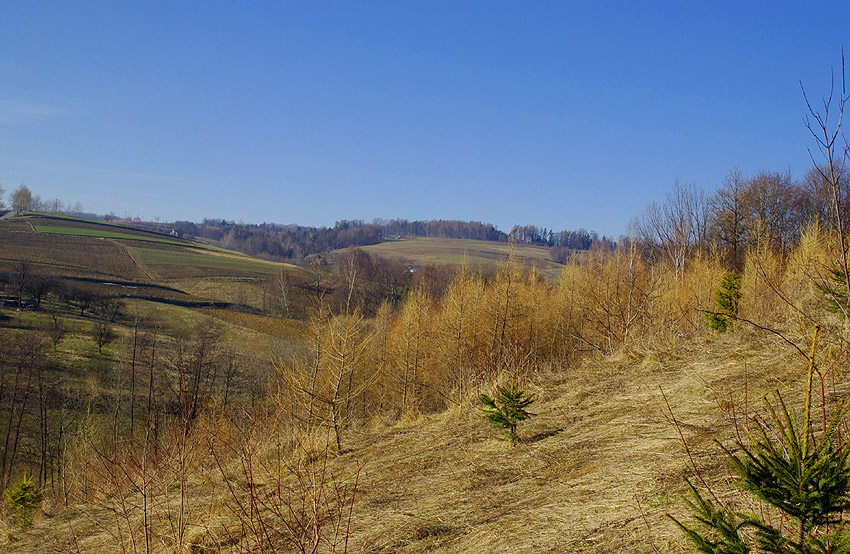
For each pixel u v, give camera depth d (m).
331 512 7.83
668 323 16.25
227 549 7.40
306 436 11.13
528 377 13.19
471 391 13.10
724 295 12.67
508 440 9.19
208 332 39.38
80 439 16.00
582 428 9.08
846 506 3.13
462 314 25.38
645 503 5.71
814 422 6.13
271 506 8.46
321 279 53.97
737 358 10.23
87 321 44.16
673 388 9.77
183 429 9.12
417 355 23.80
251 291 61.03
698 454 6.51
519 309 24.77
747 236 31.34
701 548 3.46
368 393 23.30
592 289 22.58
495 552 5.62
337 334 13.27
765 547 3.30
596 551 5.03
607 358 13.34
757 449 3.38
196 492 9.70
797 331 9.59
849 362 7.89
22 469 27.16
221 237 145.88
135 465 8.64
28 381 29.59
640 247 25.77
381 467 9.49
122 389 29.34
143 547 8.18
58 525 10.87
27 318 43.03
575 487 6.77
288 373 12.95
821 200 24.41
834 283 8.90
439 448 9.97
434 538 6.40
